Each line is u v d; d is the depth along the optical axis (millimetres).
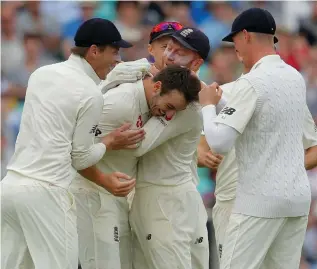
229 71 41656
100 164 22734
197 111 22312
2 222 21156
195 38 22922
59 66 21625
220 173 24406
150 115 22344
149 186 23141
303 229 21453
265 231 20750
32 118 21109
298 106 20969
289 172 20703
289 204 20688
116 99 21719
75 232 21172
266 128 20516
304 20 45969
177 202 23125
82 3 44312
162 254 23016
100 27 21656
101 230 22625
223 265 21156
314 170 37812
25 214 20672
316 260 36594
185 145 23047
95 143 21969
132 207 23531
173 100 21516
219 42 44031
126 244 23812
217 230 24719
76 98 20891
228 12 45406
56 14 43906
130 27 43406
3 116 38781
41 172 20703
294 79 21016
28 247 20906
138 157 23156
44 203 20609
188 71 21688
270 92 20453
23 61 41938
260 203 20594
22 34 42844
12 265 21250
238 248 20828
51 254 20703
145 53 42188
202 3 45125
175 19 44562
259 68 20891
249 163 20750
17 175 20906
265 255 21391
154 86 21703
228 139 20203
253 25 21188
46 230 20641
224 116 20328
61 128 20812
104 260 22656
